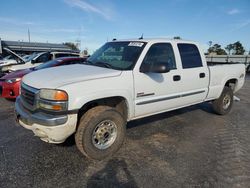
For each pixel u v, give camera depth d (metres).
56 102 2.80
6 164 3.10
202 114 5.86
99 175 2.92
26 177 2.82
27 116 3.02
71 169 3.03
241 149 3.81
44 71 3.58
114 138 3.42
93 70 3.48
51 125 2.80
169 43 4.22
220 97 5.54
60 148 3.61
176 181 2.83
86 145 3.12
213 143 4.02
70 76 3.16
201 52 4.84
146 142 3.98
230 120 5.43
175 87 4.21
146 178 2.88
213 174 3.01
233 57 26.58
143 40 4.01
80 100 2.92
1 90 6.86
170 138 4.20
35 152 3.47
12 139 3.92
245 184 2.82
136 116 3.76
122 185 2.73
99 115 3.15
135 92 3.57
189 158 3.44
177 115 5.68
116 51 4.09
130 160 3.33
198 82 4.70
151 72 3.68
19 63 9.83
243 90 10.62
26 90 3.16
